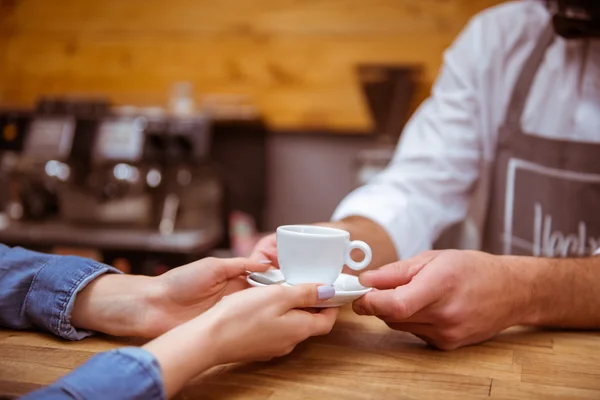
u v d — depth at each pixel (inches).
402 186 60.8
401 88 112.3
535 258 40.3
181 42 133.6
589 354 36.1
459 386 30.9
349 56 127.6
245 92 132.1
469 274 35.9
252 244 119.8
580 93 61.8
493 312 36.4
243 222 122.8
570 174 62.6
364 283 35.9
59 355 34.2
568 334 40.1
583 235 62.8
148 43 134.6
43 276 37.9
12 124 114.0
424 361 34.4
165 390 26.5
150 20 134.1
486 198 65.6
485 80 64.1
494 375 32.5
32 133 113.3
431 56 124.3
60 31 137.4
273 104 131.2
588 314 39.8
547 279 38.9
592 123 61.4
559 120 62.6
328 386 30.4
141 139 110.2
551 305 39.1
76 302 37.3
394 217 54.5
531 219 64.6
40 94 139.6
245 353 29.9
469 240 71.1
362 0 126.1
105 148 110.5
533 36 63.6
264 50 130.6
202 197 117.3
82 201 115.3
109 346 35.9
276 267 42.6
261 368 32.7
